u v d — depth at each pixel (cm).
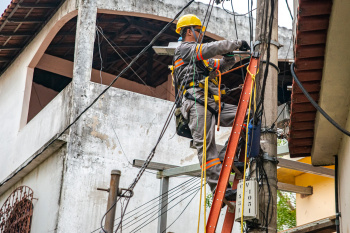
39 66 1861
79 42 1511
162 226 1127
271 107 756
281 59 1722
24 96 1733
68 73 1912
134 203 1442
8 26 1666
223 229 712
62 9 1592
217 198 659
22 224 1512
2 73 1945
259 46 779
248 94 711
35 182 1530
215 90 755
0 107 1870
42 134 1549
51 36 1655
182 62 777
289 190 1341
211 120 749
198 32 823
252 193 680
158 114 1552
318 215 1350
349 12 638
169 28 1833
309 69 737
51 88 2170
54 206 1389
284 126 1422
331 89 748
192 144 773
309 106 806
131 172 1466
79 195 1388
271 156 734
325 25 675
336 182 899
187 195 1512
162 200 1138
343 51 689
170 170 1134
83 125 1444
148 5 1605
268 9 791
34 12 1625
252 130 705
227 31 1695
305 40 695
